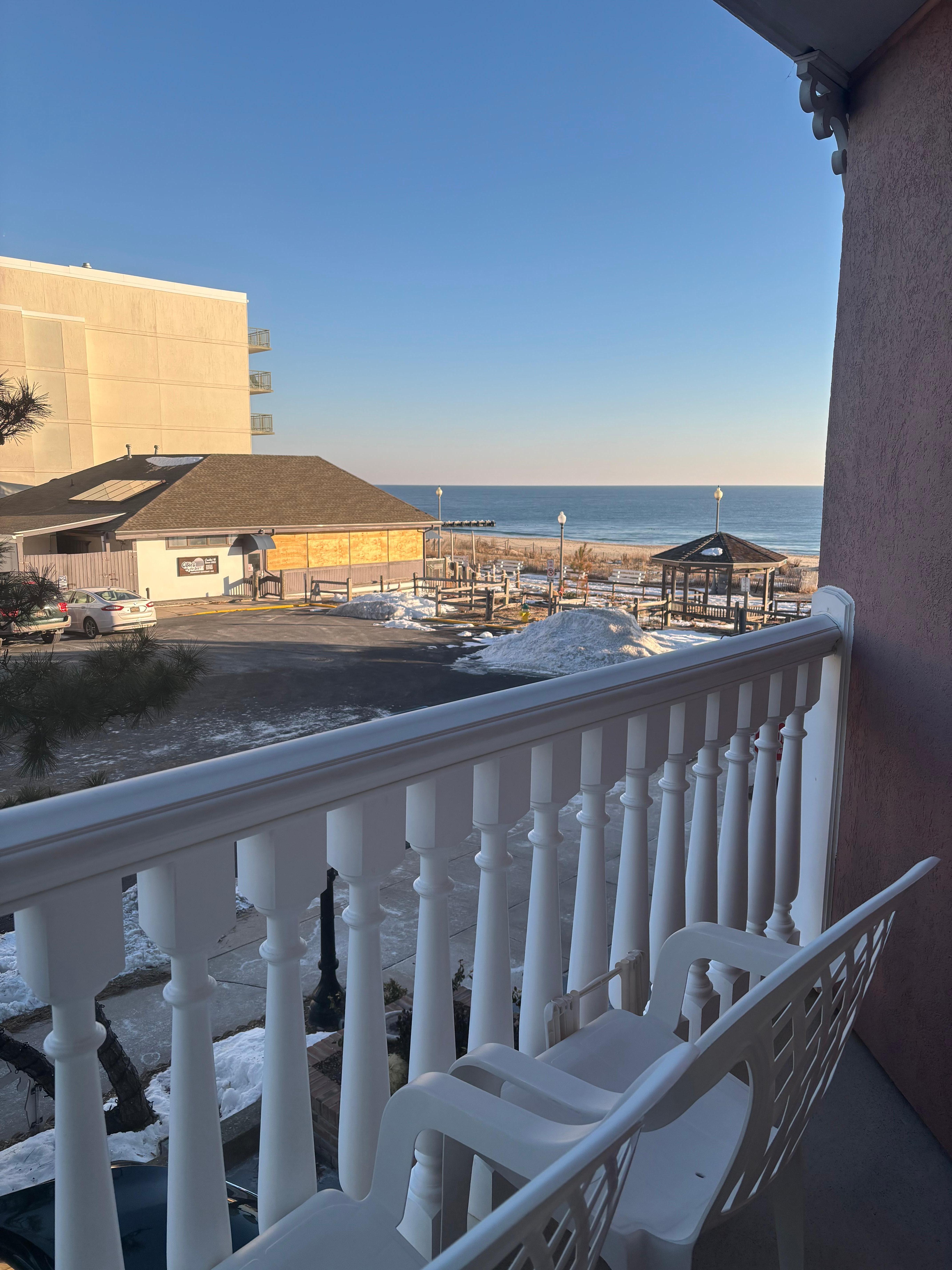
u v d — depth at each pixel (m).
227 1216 1.16
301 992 1.23
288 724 16.50
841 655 2.59
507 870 1.59
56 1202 1.00
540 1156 1.00
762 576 39.47
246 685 19.91
